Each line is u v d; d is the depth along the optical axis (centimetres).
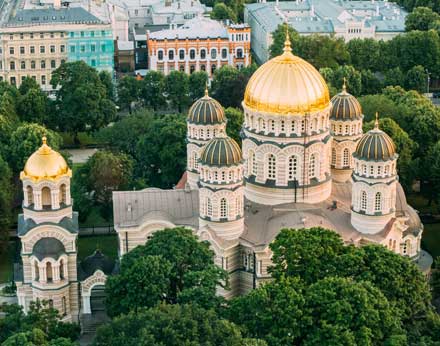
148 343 17562
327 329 18388
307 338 18700
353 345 18150
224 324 18288
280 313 18800
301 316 18825
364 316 18625
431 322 19750
